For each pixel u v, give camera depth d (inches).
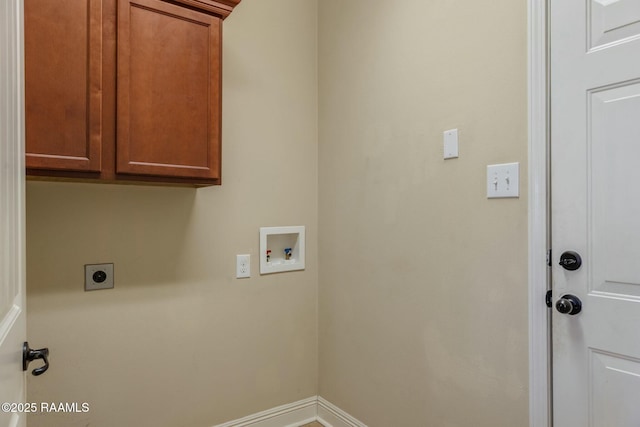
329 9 85.4
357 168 77.3
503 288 51.8
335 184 83.3
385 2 70.7
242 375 78.2
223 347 75.9
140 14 54.6
